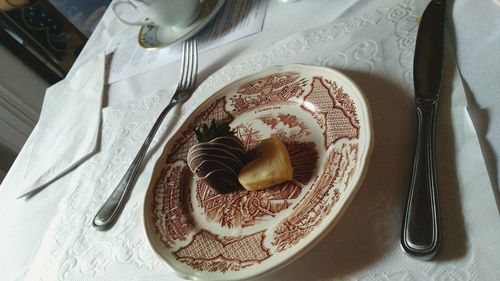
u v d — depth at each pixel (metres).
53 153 0.53
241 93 0.42
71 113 0.58
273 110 0.39
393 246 0.26
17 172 0.56
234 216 0.33
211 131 0.35
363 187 0.29
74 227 0.41
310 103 0.36
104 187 0.44
